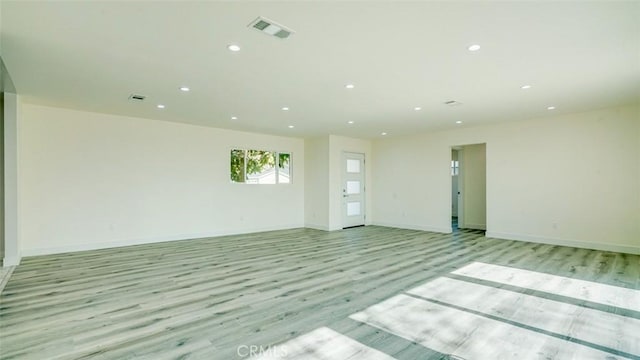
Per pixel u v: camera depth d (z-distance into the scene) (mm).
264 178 7816
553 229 5793
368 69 3383
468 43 2768
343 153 8219
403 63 3217
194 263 4512
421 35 2617
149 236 6066
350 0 2109
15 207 4359
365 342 2277
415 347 2207
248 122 6297
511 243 5961
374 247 5664
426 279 3732
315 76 3600
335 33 2582
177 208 6422
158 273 4004
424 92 4207
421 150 7773
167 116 5781
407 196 8062
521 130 6164
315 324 2562
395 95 4352
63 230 5215
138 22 2402
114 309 2869
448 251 5293
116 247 5648
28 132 4941
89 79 3715
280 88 4047
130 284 3566
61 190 5203
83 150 5406
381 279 3740
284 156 8242
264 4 2158
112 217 5672
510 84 3877
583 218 5465
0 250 4609
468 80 3736
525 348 2191
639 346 2205
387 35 2615
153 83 3852
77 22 2402
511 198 6305
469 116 5754
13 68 3348
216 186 6977
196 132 6688
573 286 3449
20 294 3248
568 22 2406
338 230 7844
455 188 10148
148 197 6070
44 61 3164
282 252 5246
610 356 2084
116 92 4238
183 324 2568
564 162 5660
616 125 5137
